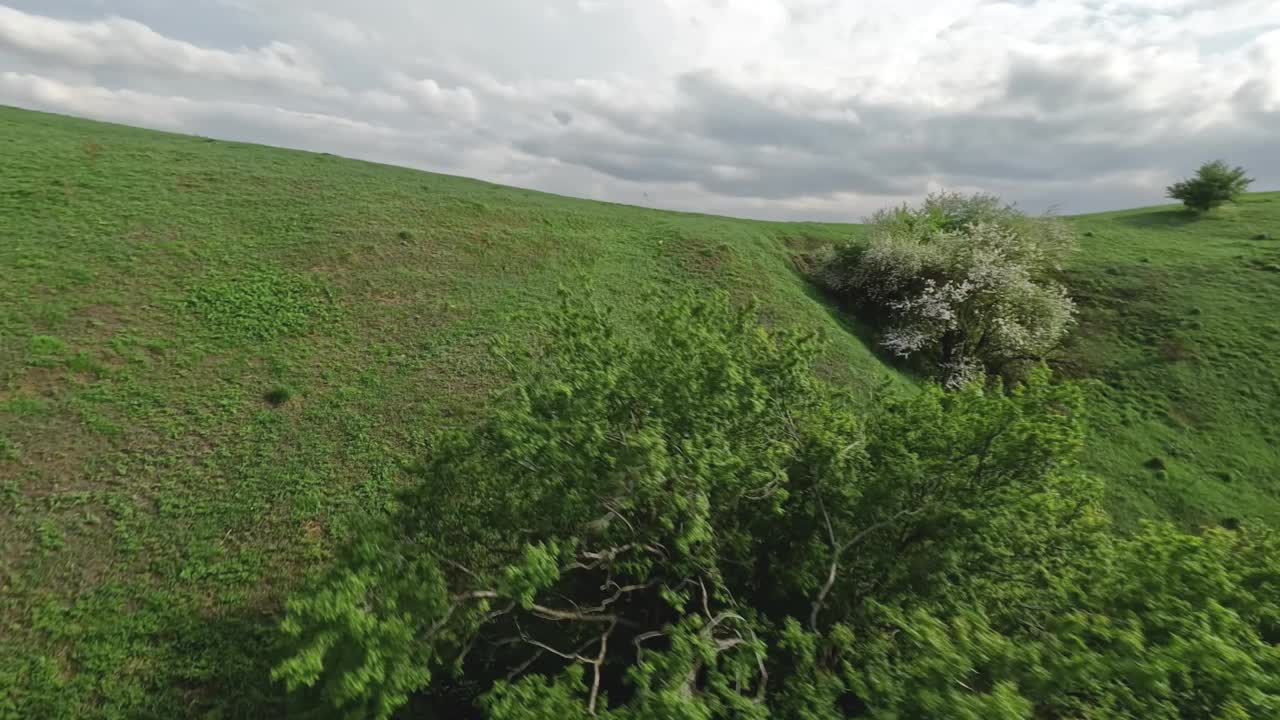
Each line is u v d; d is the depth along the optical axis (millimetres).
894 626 9125
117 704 11008
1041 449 9578
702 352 10578
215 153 39125
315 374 21156
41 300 21781
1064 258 39562
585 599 11445
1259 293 36719
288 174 37719
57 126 38875
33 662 11438
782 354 11727
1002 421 9836
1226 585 7578
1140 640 6227
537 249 33625
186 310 23141
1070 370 33031
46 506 14641
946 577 9867
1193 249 43312
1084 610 8648
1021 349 32219
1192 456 27172
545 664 10789
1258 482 25875
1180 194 51219
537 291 28922
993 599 9992
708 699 6898
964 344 32875
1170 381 31578
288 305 24703
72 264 24125
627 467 9070
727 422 10656
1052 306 32406
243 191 33906
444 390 21203
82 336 20578
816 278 39000
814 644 7914
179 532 14641
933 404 10984
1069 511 10719
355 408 19781
